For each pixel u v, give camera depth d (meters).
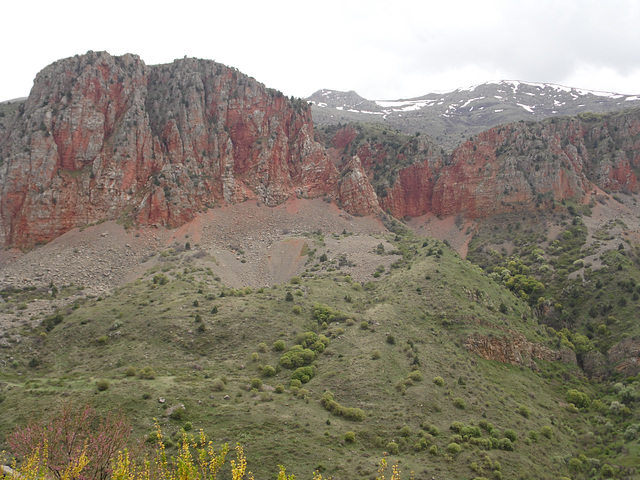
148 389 66.75
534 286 132.88
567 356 103.88
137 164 161.75
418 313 100.12
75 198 148.25
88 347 89.00
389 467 54.81
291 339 90.38
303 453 55.72
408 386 74.50
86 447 30.86
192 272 129.75
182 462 29.16
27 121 153.88
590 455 71.88
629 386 89.62
